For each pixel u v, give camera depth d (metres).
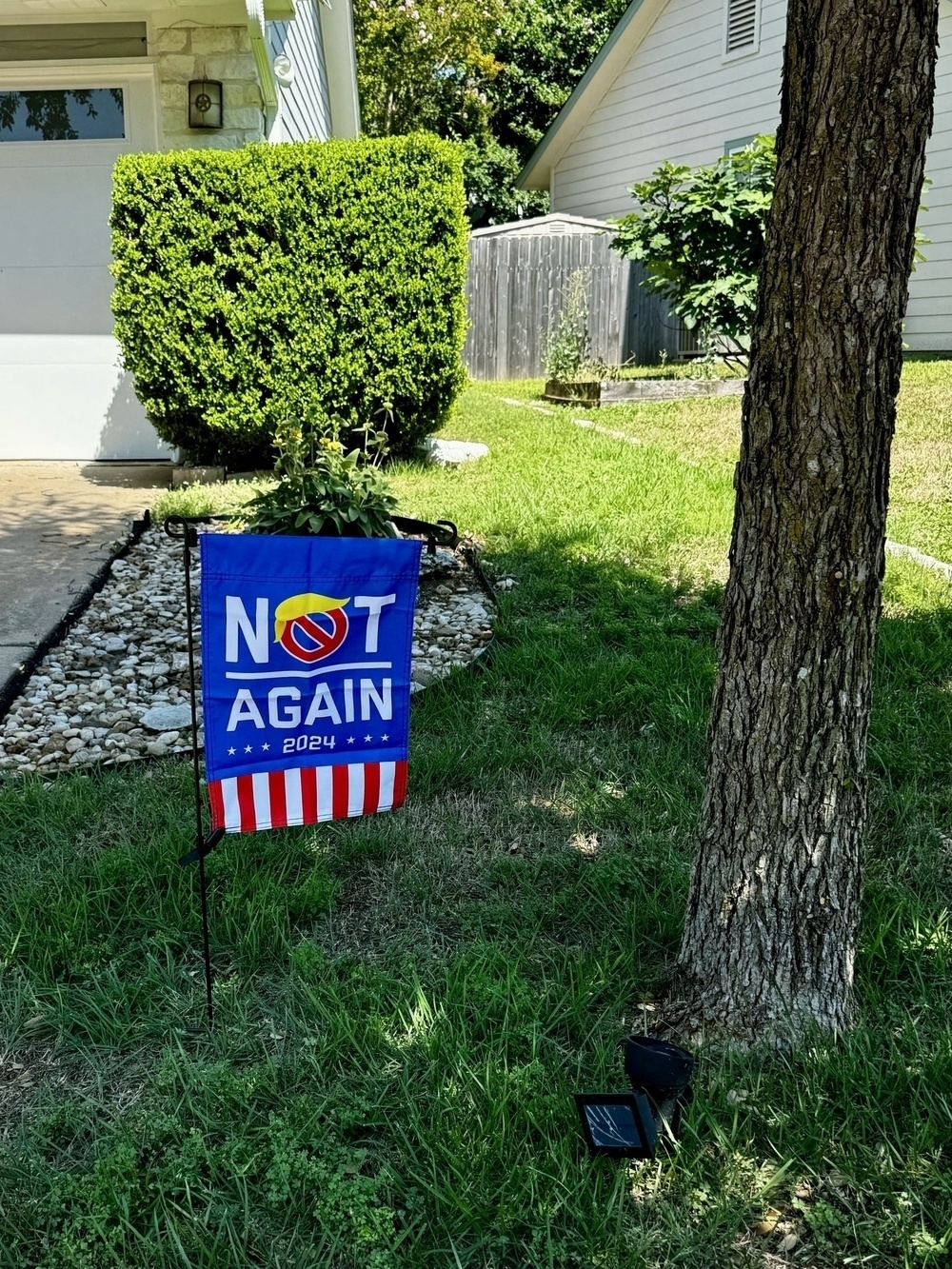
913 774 3.68
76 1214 2.03
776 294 2.21
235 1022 2.56
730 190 9.26
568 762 3.84
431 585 5.77
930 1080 2.33
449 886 3.16
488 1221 2.03
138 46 8.23
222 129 8.25
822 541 2.26
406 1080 2.36
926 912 2.96
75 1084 2.40
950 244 12.89
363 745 2.50
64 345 8.82
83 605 5.53
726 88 15.48
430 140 7.55
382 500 5.58
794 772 2.36
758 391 2.28
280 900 2.98
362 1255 1.98
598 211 19.11
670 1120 2.22
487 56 26.36
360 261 7.58
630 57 17.44
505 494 7.07
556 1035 2.55
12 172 8.55
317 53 12.30
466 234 7.93
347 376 7.71
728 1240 2.04
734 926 2.47
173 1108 2.30
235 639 2.33
